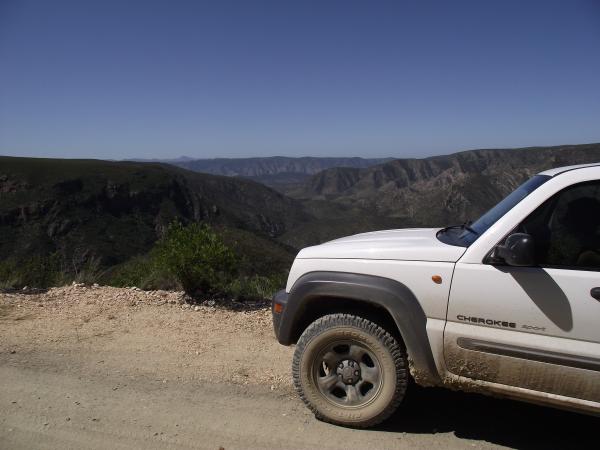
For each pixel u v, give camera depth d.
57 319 6.04
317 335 3.54
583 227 3.08
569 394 2.95
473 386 3.21
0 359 4.73
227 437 3.37
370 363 3.55
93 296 7.15
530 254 2.87
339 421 3.51
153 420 3.60
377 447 3.27
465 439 3.39
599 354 2.84
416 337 3.26
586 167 3.18
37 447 3.23
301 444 3.29
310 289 3.56
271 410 3.78
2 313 6.21
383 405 3.40
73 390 4.09
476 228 3.54
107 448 3.22
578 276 2.92
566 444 3.36
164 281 7.98
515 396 3.11
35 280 8.27
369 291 3.37
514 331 3.04
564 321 2.92
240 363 4.75
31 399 3.91
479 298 3.11
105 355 4.90
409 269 3.31
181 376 4.41
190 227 7.50
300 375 3.59
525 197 3.22
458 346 3.17
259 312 6.57
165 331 5.68
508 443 3.36
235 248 8.34
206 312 6.50
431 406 3.88
